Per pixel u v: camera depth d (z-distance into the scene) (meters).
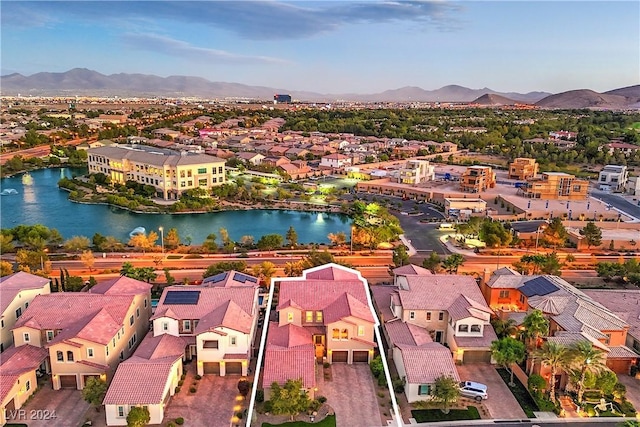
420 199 172.62
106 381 57.03
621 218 143.50
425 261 94.12
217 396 55.22
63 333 58.62
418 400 55.38
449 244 120.12
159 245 115.50
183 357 61.38
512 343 60.25
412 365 56.41
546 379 58.84
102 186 182.88
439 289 69.88
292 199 170.62
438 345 61.50
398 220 139.12
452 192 173.00
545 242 118.62
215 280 73.69
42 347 60.12
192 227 138.38
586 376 56.06
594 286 92.00
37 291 69.56
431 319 67.69
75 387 57.44
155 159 178.50
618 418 54.75
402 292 69.25
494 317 71.81
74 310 62.56
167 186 173.88
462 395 57.28
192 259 105.25
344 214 154.88
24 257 93.88
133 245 113.00
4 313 62.91
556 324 65.88
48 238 112.44
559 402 56.69
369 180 199.00
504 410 55.56
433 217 148.00
